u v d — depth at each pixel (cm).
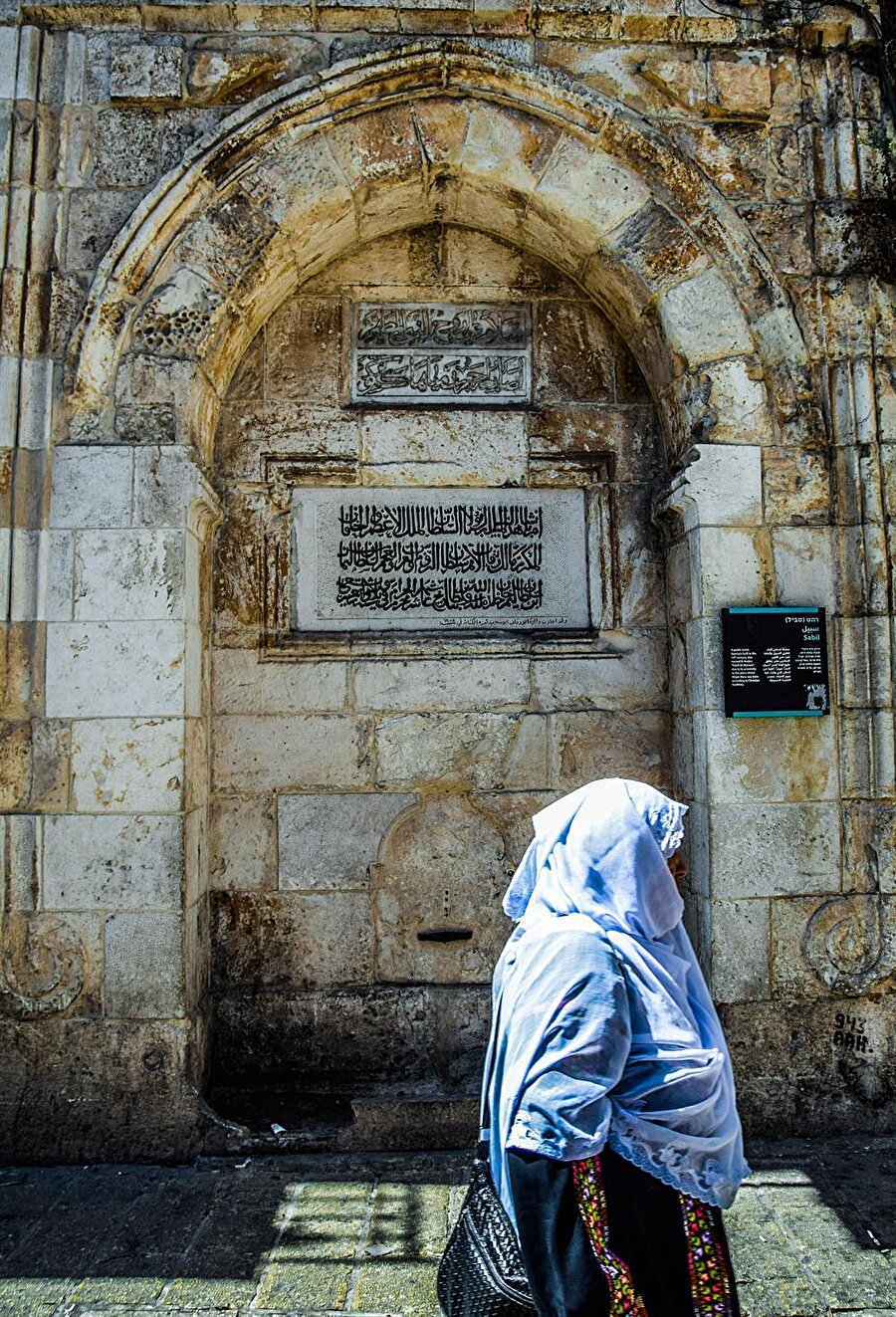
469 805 462
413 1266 303
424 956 454
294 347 471
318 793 454
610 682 467
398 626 466
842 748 414
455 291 480
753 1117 398
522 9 423
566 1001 160
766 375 428
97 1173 371
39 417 403
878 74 440
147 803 392
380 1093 436
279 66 423
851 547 420
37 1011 383
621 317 467
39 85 418
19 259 406
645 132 426
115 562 400
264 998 445
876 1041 404
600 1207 148
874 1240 318
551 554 474
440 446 473
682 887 441
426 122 427
